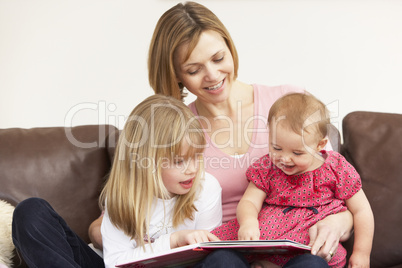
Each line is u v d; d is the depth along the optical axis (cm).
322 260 122
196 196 155
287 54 255
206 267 119
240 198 173
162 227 153
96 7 264
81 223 182
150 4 261
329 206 153
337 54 253
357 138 181
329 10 251
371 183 174
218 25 160
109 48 266
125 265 128
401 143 177
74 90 270
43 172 182
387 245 168
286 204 157
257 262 143
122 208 148
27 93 272
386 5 247
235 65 171
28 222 137
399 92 252
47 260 130
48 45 268
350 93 254
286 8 253
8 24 269
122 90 268
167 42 161
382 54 250
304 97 152
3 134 189
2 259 156
